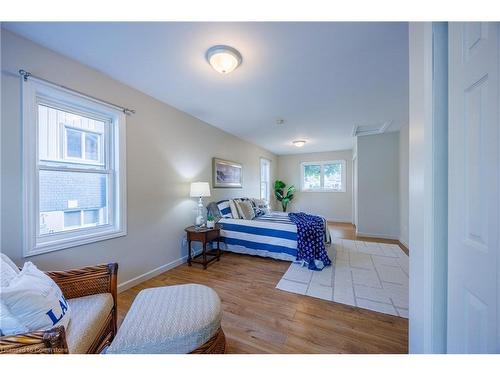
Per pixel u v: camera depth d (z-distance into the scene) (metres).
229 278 2.53
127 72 2.05
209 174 3.73
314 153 6.89
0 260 1.04
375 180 4.57
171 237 2.89
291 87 2.38
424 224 0.94
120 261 2.23
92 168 2.06
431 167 0.90
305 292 2.17
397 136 4.38
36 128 1.62
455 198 0.78
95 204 2.11
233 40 1.59
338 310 1.85
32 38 1.56
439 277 0.90
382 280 2.44
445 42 0.90
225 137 4.25
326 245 3.76
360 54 1.78
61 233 1.82
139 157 2.45
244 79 2.20
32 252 1.58
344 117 3.43
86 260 1.94
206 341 1.14
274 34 1.53
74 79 1.85
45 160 1.75
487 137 0.63
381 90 2.46
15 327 0.85
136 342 1.02
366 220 4.66
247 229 3.33
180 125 3.06
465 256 0.72
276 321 1.70
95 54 1.77
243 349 1.39
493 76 0.60
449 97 0.82
